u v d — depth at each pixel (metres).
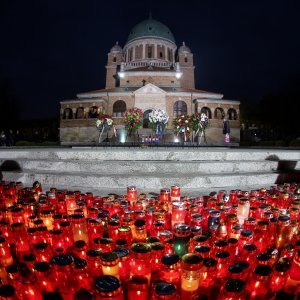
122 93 40.78
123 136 31.98
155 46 53.66
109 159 7.06
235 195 4.45
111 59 53.78
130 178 5.96
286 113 52.56
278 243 2.97
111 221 2.96
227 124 27.94
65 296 1.88
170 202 4.14
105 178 6.04
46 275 1.93
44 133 51.22
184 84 53.78
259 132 46.56
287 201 4.21
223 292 1.66
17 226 2.78
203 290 2.00
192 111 40.84
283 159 7.99
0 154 7.97
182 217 3.36
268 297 2.06
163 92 40.28
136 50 54.25
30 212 3.69
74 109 40.69
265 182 6.54
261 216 3.47
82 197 4.39
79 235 2.89
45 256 2.31
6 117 51.31
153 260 2.24
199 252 2.14
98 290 1.47
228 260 2.12
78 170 6.66
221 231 2.81
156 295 1.49
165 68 49.72
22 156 7.84
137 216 3.26
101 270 2.17
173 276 1.94
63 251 2.34
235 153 7.36
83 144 17.81
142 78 45.53
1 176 6.82
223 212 3.52
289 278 2.04
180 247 2.53
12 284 1.98
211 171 6.57
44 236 2.75
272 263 2.25
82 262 1.99
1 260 2.46
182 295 1.82
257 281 1.89
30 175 6.54
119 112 40.91
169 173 6.37
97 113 40.88
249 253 2.36
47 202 3.87
